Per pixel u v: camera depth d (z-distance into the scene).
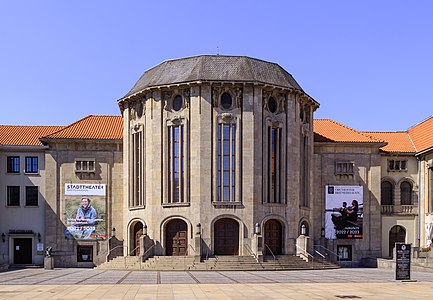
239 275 45.03
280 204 58.47
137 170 61.84
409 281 38.19
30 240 63.31
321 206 65.31
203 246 55.69
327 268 55.97
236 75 58.06
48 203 63.31
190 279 40.69
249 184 56.81
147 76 63.84
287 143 59.75
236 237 56.69
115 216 63.91
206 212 56.12
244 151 57.16
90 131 66.31
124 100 63.06
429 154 64.81
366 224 65.62
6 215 63.06
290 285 35.00
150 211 58.47
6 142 64.38
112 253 62.28
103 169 64.31
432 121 71.81
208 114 57.09
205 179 56.50
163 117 58.97
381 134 72.94
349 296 29.00
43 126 69.75
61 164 63.97
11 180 63.41
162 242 57.38
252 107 57.59
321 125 70.81
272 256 55.75
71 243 63.00
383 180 67.50
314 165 65.69
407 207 67.06
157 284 36.12
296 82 64.56
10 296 29.36
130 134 62.59
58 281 39.34
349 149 66.38
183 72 59.31
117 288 33.44
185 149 57.59
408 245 39.09
